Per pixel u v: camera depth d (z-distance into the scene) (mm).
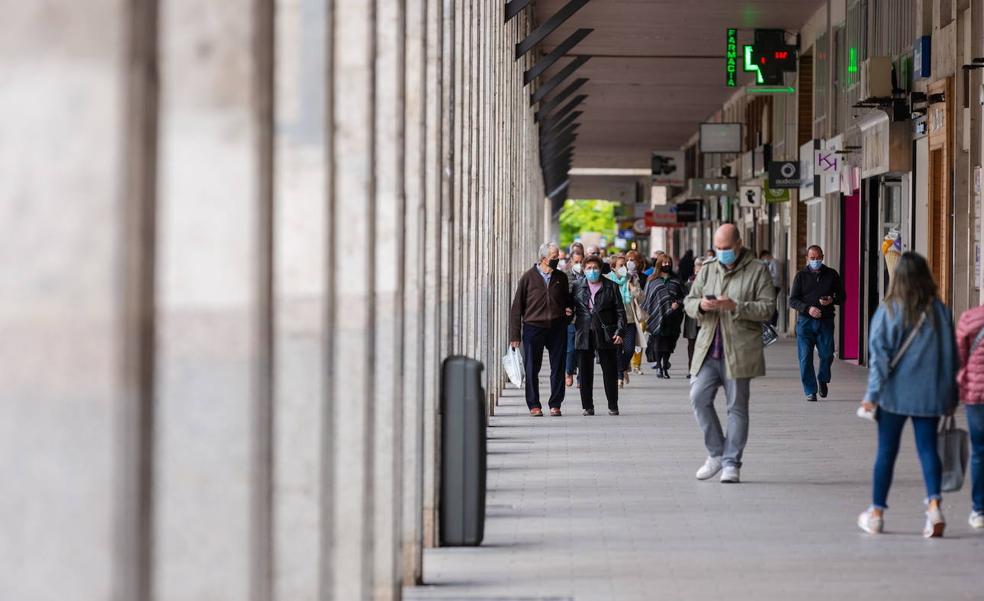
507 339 59688
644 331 59719
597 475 29219
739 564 19797
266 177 8258
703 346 28141
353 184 14625
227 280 7691
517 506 25156
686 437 36344
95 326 5555
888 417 22016
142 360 5816
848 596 17672
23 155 5250
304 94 11227
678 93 125875
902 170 56094
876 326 21797
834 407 44500
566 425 39562
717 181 117750
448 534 21281
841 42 74125
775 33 85562
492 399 43500
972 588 18188
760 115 109688
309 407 11414
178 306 7172
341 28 14406
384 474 17406
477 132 38375
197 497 7836
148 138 5883
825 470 29781
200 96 7148
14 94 5219
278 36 11102
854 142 68062
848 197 71375
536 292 41969
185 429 7664
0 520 5309
